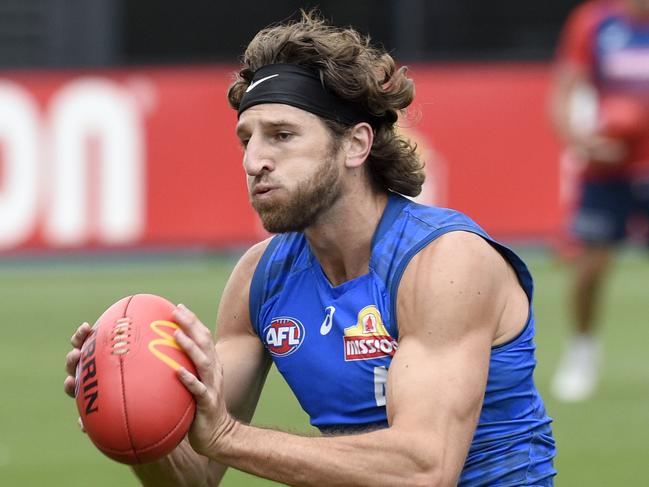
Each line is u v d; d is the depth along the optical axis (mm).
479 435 9992
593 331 24297
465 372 9336
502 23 40875
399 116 10625
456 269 9531
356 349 9812
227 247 39719
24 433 21531
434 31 40875
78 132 37688
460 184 38594
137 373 9156
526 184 38562
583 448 20109
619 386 24688
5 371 26141
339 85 9695
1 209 37500
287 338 10188
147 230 38062
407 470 9055
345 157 9852
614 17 26766
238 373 10609
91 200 37750
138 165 38000
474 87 38500
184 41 40875
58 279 37906
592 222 25234
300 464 9109
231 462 9297
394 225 9914
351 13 40812
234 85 10422
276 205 9617
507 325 9922
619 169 25547
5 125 37406
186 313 9383
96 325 9578
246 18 40875
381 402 9828
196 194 38188
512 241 39062
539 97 38594
